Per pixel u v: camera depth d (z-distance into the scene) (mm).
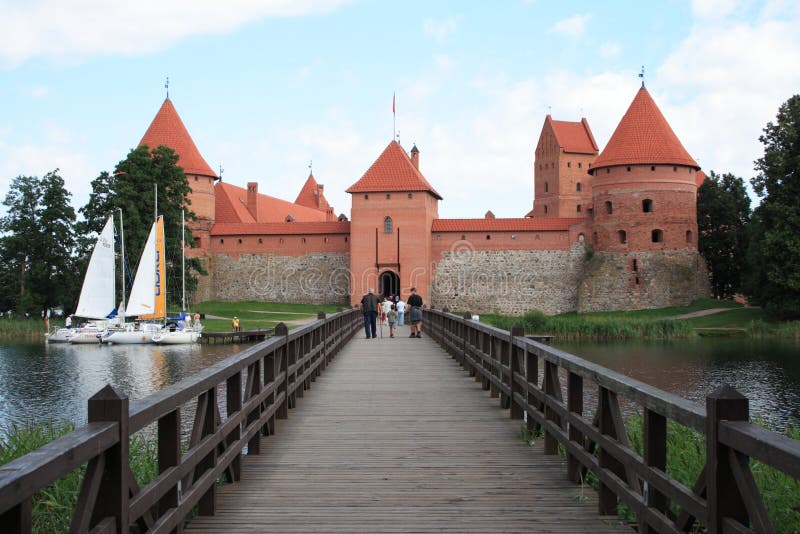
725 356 36344
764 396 25906
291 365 12250
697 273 58344
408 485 7676
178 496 5449
